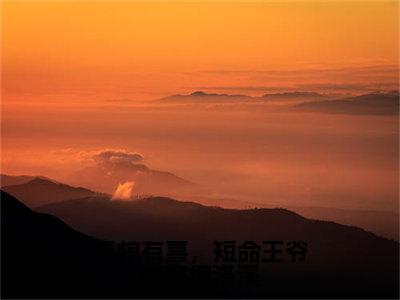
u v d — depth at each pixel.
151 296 46.94
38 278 46.84
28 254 48.72
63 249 50.66
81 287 45.97
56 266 47.97
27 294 45.72
